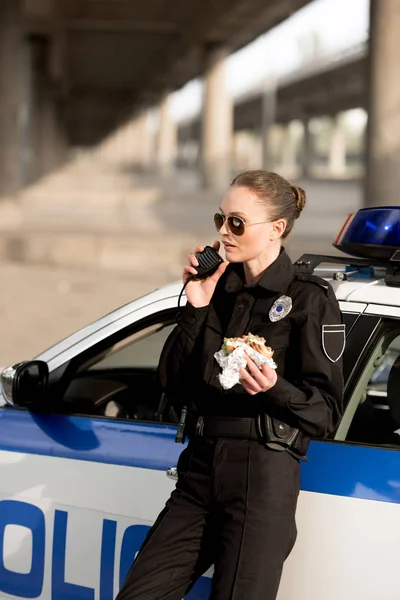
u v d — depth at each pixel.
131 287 18.73
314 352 3.27
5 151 43.59
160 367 3.59
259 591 3.22
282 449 3.32
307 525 3.54
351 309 3.82
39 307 15.93
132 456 3.93
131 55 87.19
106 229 32.50
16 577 4.12
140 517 3.85
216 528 3.39
